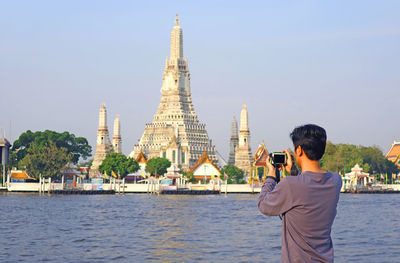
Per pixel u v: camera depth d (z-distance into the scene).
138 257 53.00
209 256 53.47
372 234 71.94
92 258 52.53
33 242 63.81
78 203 139.62
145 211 114.19
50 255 54.12
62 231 76.00
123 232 74.75
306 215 11.81
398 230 76.94
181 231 76.25
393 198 181.25
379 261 50.44
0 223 87.38
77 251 56.81
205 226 83.38
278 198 11.96
